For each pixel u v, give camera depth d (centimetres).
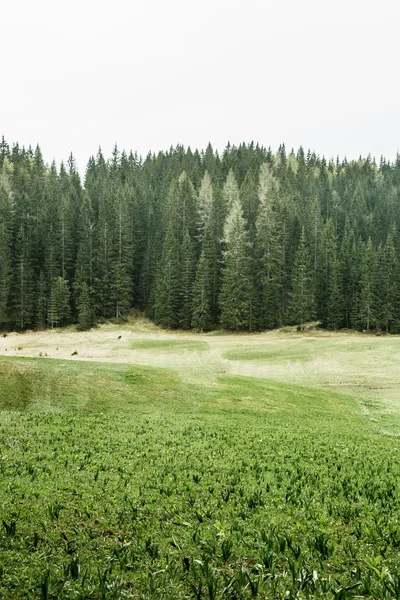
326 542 661
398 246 10300
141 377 2922
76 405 2269
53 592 537
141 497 884
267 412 2544
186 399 2650
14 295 9675
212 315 9769
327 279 9681
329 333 8681
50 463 1105
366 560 625
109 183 14200
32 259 10156
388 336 8325
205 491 949
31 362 2862
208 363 5734
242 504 876
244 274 9356
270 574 581
